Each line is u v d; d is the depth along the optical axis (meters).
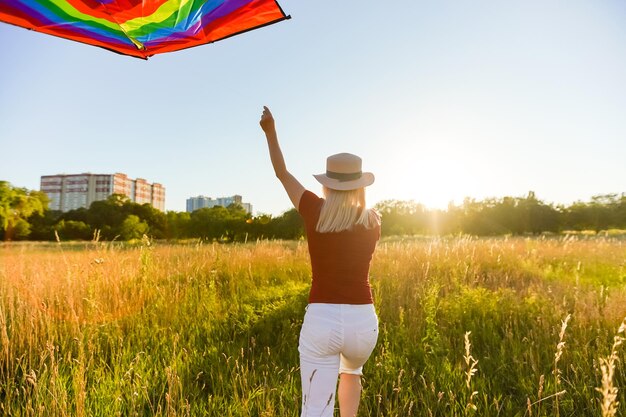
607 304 5.26
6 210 70.69
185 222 62.47
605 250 12.62
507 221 66.19
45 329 4.48
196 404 3.31
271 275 8.53
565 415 3.20
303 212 2.46
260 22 3.03
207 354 4.38
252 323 5.32
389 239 24.05
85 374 3.80
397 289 6.57
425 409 3.26
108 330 4.61
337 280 2.33
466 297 5.90
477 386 3.59
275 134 2.56
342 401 2.57
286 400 3.44
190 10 2.87
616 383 3.47
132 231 58.66
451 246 11.05
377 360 4.12
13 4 2.72
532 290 6.90
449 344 4.45
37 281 5.51
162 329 4.88
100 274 6.14
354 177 2.40
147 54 3.54
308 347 2.33
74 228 76.25
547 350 4.18
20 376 3.78
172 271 8.20
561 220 70.25
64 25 3.01
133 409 3.06
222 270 8.37
